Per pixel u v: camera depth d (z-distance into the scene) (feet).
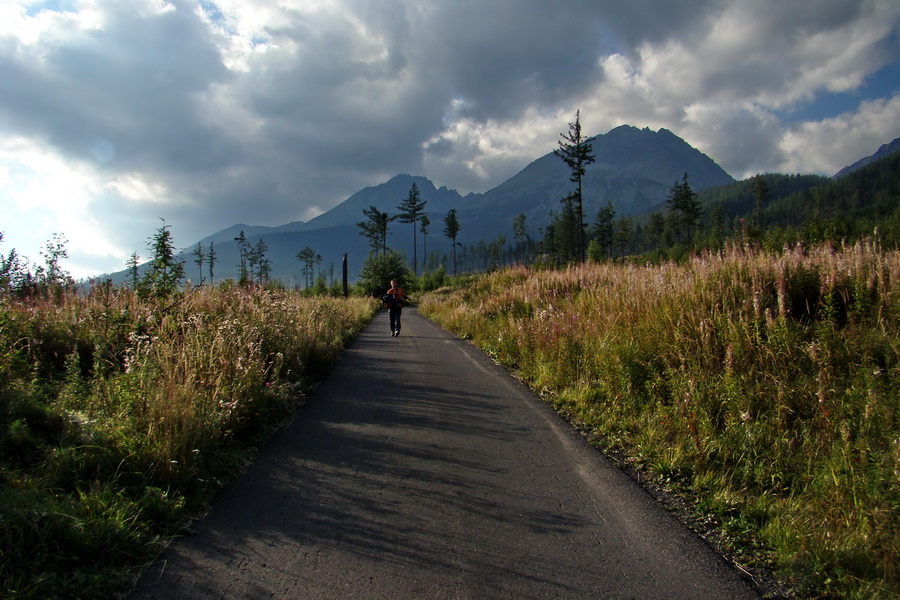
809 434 13.99
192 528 10.22
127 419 12.75
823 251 25.05
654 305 25.07
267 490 12.10
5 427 12.05
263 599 7.89
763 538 10.18
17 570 8.04
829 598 8.40
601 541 9.95
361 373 27.14
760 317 19.69
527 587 8.35
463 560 9.13
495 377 26.08
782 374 16.49
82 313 24.14
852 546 9.39
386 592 8.13
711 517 11.11
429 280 213.25
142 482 11.19
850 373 15.89
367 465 13.74
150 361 16.07
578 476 13.21
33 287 29.78
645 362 20.52
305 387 22.72
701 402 16.12
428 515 10.87
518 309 44.60
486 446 15.38
